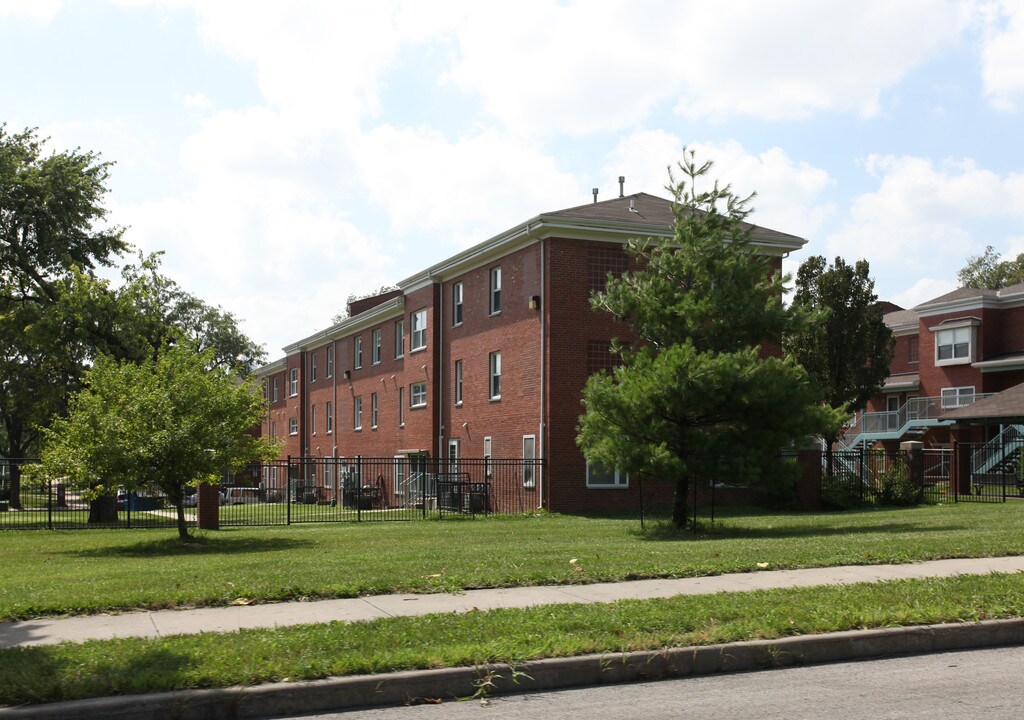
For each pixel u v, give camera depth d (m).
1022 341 46.50
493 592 10.64
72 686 6.57
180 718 6.52
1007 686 7.13
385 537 19.97
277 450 20.23
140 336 32.75
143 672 6.91
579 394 29.45
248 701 6.66
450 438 36.44
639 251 22.08
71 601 9.80
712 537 18.12
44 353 34.66
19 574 13.54
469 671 7.15
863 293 34.72
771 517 24.94
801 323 20.61
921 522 20.05
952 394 48.47
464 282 35.75
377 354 46.75
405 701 6.95
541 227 29.16
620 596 10.21
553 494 29.11
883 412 50.69
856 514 25.30
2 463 30.78
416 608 9.63
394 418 43.16
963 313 48.28
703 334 20.69
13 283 34.06
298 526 25.50
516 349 31.44
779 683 7.37
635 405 19.25
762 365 19.31
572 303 29.58
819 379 34.34
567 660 7.42
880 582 10.62
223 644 7.80
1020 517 20.52
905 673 7.62
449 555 14.31
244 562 13.93
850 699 6.83
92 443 18.39
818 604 9.29
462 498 31.61
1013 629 8.72
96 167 34.06
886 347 36.00
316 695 6.79
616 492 29.75
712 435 19.48
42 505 44.00
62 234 33.31
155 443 18.33
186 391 18.92
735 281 20.55
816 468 28.89
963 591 9.91
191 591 10.46
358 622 8.67
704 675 7.69
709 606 9.26
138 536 22.20
